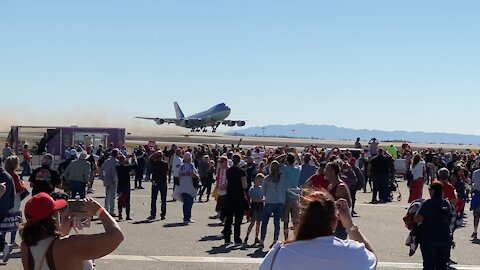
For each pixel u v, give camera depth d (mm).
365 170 36062
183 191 20438
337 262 3980
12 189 12914
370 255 4082
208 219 21531
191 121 119125
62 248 4668
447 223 10867
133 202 27359
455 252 15680
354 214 23609
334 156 22969
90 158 30984
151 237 16875
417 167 23391
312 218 4117
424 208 10906
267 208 15484
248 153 27672
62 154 45125
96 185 36812
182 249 14992
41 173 16062
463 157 45219
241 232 18562
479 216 18109
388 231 19234
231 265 13070
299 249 4039
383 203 29016
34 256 4691
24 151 40031
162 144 101875
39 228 4715
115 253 14117
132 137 131375
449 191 14266
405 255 14797
